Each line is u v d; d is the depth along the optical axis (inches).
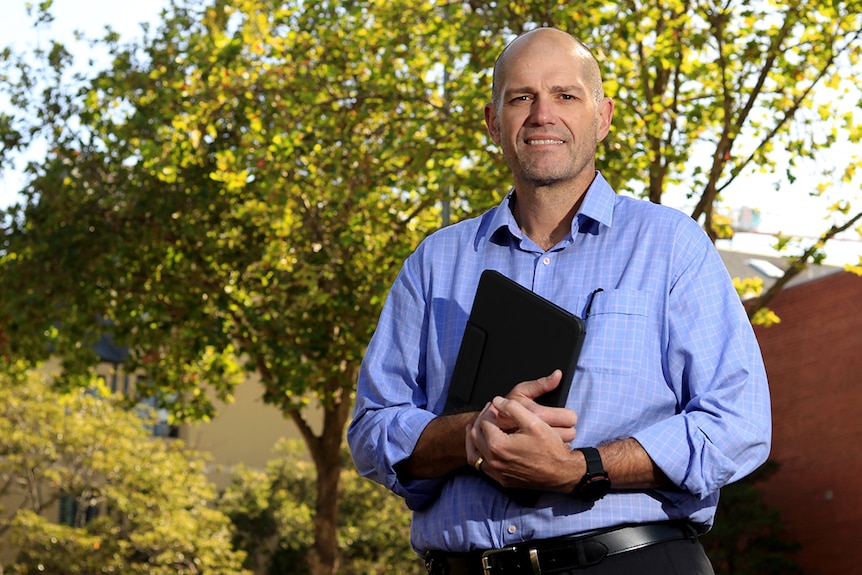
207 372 622.2
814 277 1100.5
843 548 1048.2
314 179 496.1
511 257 101.3
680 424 89.6
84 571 871.7
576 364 89.0
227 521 954.7
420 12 485.4
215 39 512.4
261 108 508.4
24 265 568.1
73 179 580.4
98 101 577.0
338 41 507.5
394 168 496.7
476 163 485.4
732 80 454.0
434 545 96.5
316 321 533.0
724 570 1027.3
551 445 85.4
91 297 575.2
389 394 102.7
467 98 447.5
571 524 89.5
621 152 424.2
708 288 95.6
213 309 580.1
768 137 453.1
